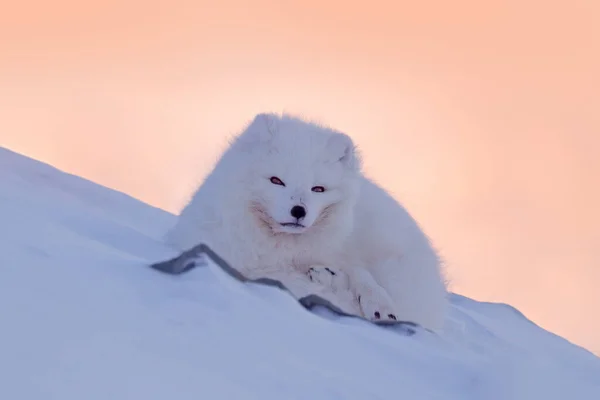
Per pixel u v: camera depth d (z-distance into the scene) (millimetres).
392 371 8031
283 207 11836
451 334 13367
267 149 12414
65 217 13570
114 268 8609
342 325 9188
